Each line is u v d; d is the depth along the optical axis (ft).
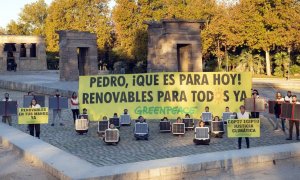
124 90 76.23
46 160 41.52
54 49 278.46
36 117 63.31
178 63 107.86
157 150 57.93
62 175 36.91
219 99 75.61
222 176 39.27
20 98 126.62
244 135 54.54
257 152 44.11
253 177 38.93
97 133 70.64
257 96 73.41
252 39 195.31
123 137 67.51
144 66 228.02
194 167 39.50
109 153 56.29
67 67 161.99
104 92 75.87
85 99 75.72
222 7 213.25
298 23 188.96
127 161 51.55
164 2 225.35
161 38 103.91
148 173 37.37
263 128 74.59
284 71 202.80
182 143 62.75
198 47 103.45
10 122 74.64
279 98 71.46
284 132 70.23
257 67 214.90
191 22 102.83
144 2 221.25
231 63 221.46
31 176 39.19
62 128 76.33
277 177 38.93
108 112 76.07
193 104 75.82
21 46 236.22
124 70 215.92
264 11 194.18
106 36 260.62
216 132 66.49
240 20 196.75
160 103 76.07
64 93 123.13
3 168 42.24
